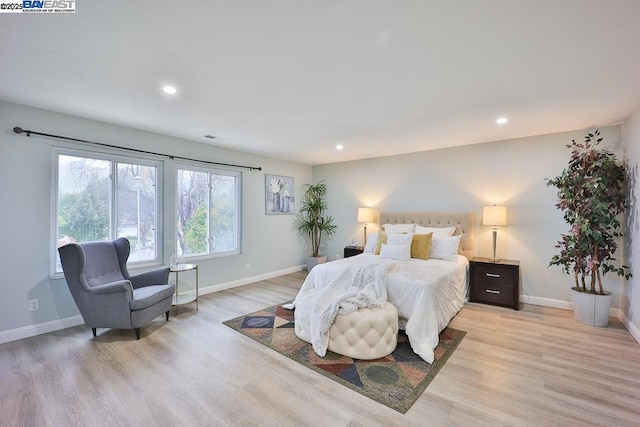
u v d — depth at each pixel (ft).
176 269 11.93
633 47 6.02
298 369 7.57
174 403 6.24
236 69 7.12
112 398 6.40
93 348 8.73
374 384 6.90
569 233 11.59
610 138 11.30
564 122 10.97
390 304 9.06
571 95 8.52
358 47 6.16
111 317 9.24
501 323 10.67
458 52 6.32
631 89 8.05
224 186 15.80
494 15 5.10
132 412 5.96
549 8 4.90
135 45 6.08
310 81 7.75
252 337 9.50
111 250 10.80
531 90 8.20
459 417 5.78
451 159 15.15
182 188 13.97
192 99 8.98
